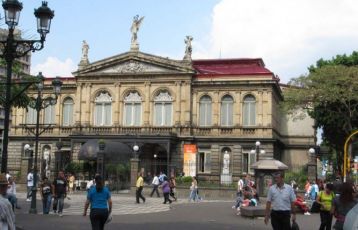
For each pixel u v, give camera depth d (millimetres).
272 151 62250
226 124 64500
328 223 19109
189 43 65438
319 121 63125
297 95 57812
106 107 67500
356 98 55094
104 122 67312
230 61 71625
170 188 45188
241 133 63406
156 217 29094
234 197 51594
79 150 61500
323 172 73438
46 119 70812
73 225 23859
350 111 56938
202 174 63750
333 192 19172
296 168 64750
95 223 15188
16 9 19656
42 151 70062
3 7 19609
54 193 29484
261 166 43062
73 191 55062
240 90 63969
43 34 20219
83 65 68125
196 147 62750
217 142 63875
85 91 68062
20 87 31453
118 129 66250
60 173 29219
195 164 60656
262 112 63000
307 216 31484
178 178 54812
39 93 32250
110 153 58656
